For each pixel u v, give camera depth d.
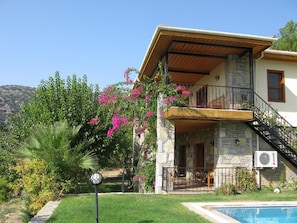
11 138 15.10
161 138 11.88
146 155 13.20
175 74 16.23
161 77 13.59
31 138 10.91
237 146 12.39
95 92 15.77
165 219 6.89
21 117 15.57
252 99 12.47
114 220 6.75
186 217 7.11
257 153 12.26
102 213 7.45
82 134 14.36
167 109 11.62
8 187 12.28
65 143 10.67
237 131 12.50
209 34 11.41
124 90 13.99
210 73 15.75
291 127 13.14
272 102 13.87
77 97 14.91
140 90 13.24
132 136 18.58
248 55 13.30
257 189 12.16
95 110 15.22
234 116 11.81
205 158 14.95
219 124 12.39
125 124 13.59
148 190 12.22
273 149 12.95
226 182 11.98
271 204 9.05
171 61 14.24
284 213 8.90
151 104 12.88
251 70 12.50
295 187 12.45
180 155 19.61
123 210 7.84
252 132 12.72
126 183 17.80
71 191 11.16
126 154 17.67
